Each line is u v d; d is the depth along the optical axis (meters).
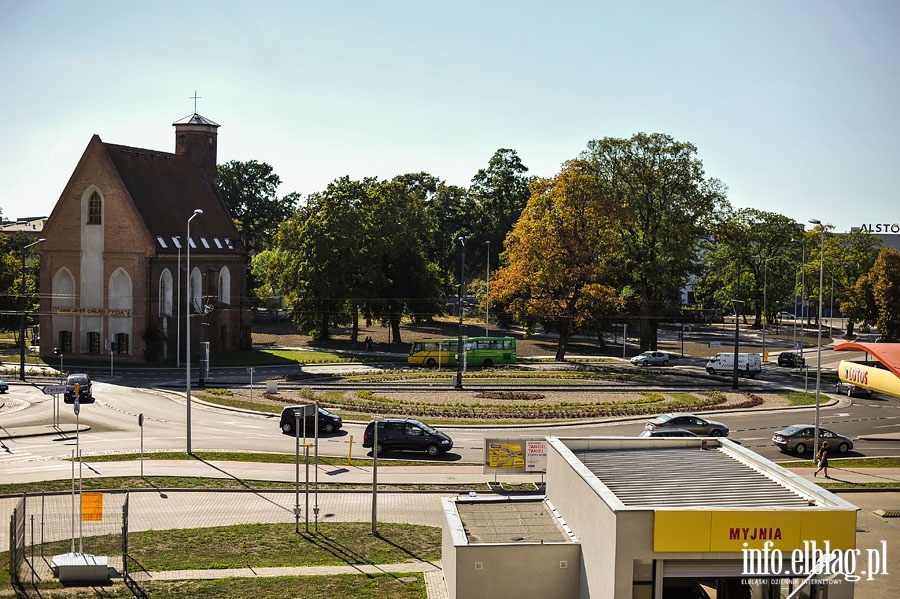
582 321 92.69
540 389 72.31
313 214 107.12
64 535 33.53
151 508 37.75
